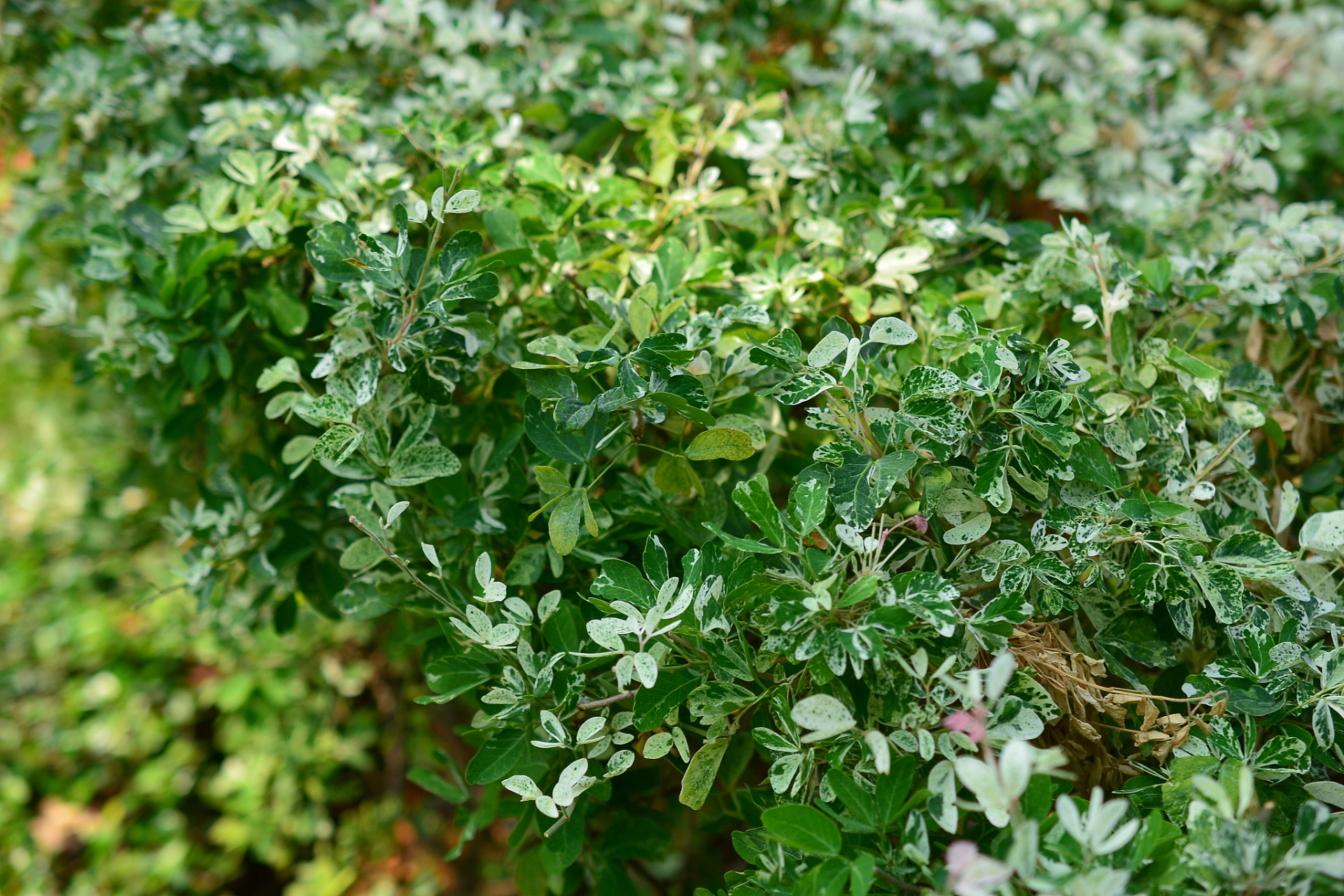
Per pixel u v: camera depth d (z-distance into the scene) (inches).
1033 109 38.1
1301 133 39.7
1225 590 26.9
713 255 30.5
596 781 26.9
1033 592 27.9
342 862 52.4
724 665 26.5
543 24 40.9
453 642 28.5
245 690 49.1
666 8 42.0
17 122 39.3
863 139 34.1
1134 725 27.8
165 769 52.2
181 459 37.9
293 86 38.0
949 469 27.8
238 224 30.9
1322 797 26.4
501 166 31.8
